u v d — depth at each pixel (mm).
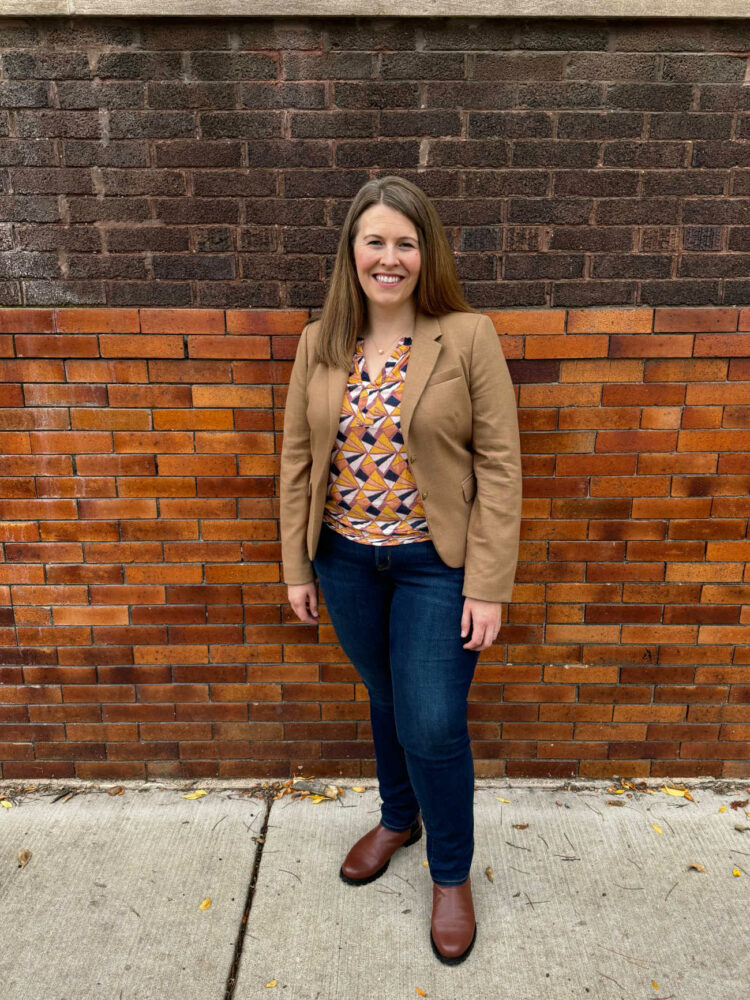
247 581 2523
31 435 2406
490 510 1816
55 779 2711
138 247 2271
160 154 2207
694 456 2389
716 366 2320
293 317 2303
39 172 2225
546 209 2230
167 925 2098
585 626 2541
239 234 2260
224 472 2436
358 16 2090
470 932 1983
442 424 1768
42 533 2486
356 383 1834
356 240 1772
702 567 2480
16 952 2012
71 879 2258
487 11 2072
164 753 2686
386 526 1860
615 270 2270
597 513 2441
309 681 2607
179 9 2076
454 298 1844
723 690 2582
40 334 2322
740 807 2537
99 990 1908
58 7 2076
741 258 2260
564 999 1872
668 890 2201
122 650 2590
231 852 2367
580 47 2129
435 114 2170
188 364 2350
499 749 2662
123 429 2402
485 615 1831
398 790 2213
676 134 2182
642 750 2648
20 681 2617
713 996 1881
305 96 2164
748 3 2066
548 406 2357
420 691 1829
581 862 2307
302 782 2676
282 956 1993
